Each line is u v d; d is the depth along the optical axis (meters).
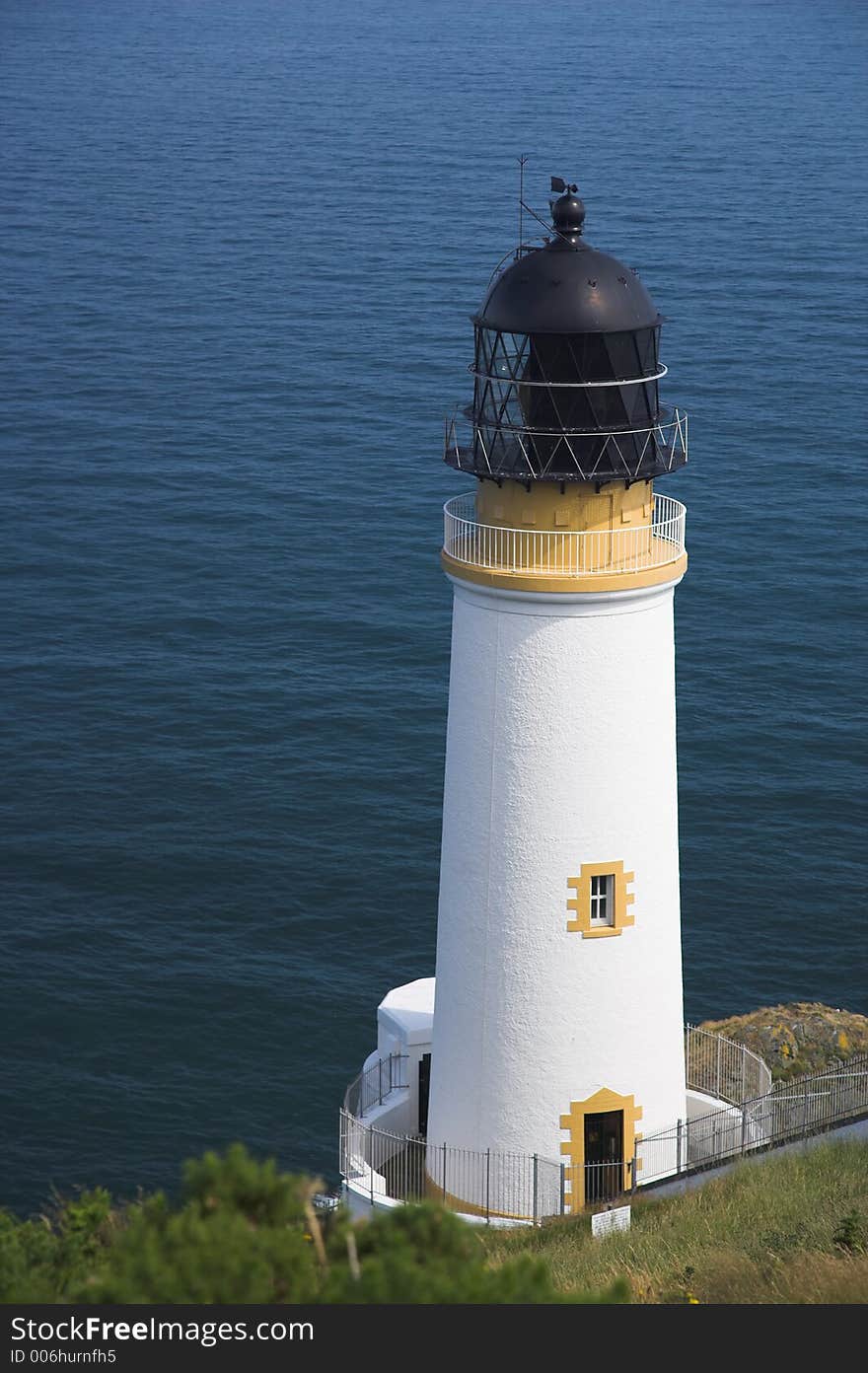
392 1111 42.38
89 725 75.38
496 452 34.72
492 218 184.25
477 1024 36.94
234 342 138.88
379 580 91.62
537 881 35.78
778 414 116.12
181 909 62.34
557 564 34.59
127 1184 49.88
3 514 101.19
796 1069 46.88
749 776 71.00
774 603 87.25
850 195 194.00
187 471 108.62
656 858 36.38
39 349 137.62
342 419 118.62
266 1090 54.03
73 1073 54.31
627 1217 34.75
